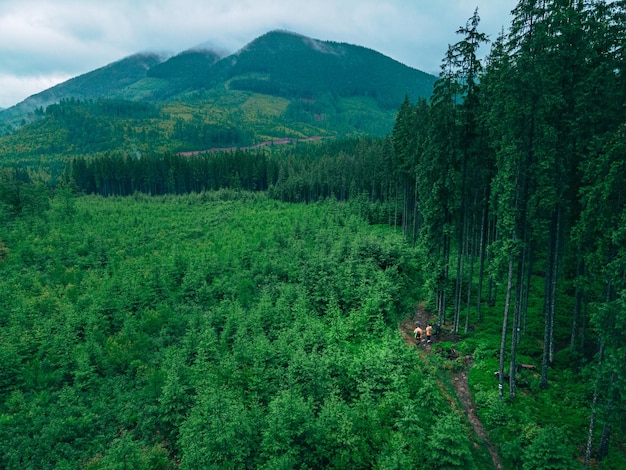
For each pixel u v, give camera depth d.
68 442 21.11
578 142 20.81
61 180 109.25
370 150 90.88
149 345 29.06
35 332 28.03
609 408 16.38
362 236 46.53
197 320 31.17
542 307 31.78
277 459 16.98
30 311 31.19
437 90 26.42
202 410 19.67
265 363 24.28
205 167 117.81
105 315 30.80
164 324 31.67
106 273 40.28
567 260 31.34
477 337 28.95
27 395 23.52
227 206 83.12
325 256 40.66
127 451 19.33
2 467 19.47
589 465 17.56
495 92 22.75
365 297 32.84
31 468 19.39
